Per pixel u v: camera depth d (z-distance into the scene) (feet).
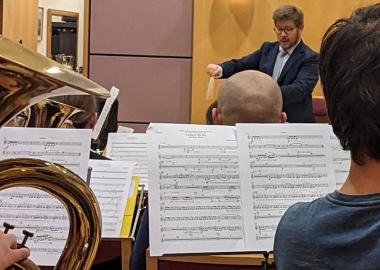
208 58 16.48
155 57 16.60
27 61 2.84
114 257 7.45
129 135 9.59
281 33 14.05
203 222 5.52
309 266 3.05
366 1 16.15
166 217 5.49
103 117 10.53
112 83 16.70
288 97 13.83
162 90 16.66
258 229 5.55
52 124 6.97
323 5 16.22
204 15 16.35
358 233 2.93
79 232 3.62
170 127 5.76
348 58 2.92
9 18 16.44
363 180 3.02
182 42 16.52
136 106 16.75
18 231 5.83
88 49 16.65
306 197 5.65
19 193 5.93
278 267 3.24
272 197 5.64
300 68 14.08
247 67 14.98
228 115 6.29
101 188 6.89
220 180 5.64
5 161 3.41
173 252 5.41
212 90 15.76
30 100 3.02
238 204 5.60
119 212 6.70
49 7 23.32
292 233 3.14
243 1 16.24
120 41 16.56
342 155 5.79
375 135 2.86
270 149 5.74
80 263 3.64
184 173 5.63
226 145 5.76
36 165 3.43
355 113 2.89
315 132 5.82
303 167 5.73
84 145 6.20
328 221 3.03
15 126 6.59
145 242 5.67
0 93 2.93
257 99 6.18
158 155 5.64
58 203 5.90
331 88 3.00
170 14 16.40
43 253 5.77
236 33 16.38
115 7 16.46
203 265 5.49
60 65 3.00
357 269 2.89
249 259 5.43
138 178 7.63
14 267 3.36
